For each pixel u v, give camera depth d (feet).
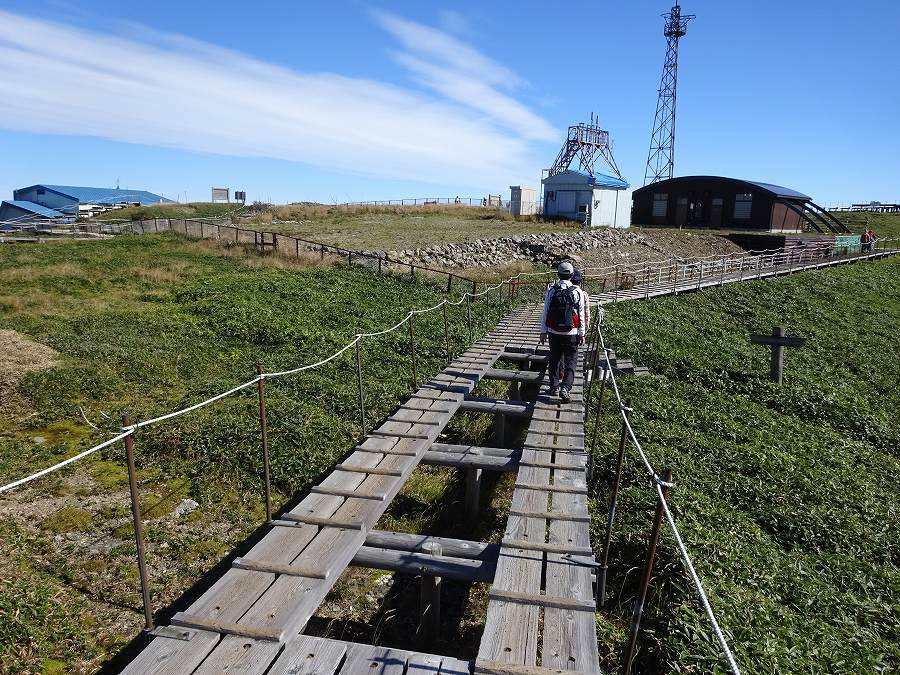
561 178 160.25
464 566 18.65
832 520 28.60
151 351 44.29
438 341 52.60
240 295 61.72
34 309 53.72
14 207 227.40
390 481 21.91
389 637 20.16
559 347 32.09
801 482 31.89
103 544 22.08
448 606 22.17
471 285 80.84
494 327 60.29
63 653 16.81
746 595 20.34
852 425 44.91
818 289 100.78
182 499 25.71
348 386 40.29
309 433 31.68
